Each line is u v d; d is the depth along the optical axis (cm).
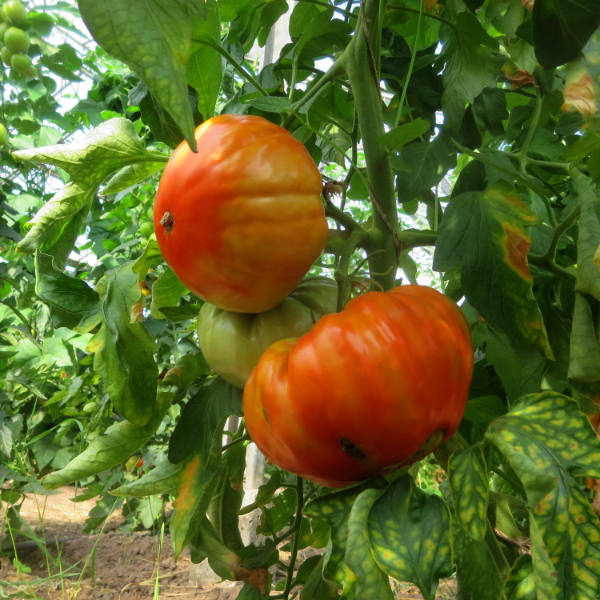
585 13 23
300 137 46
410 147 34
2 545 107
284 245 24
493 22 44
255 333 28
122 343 30
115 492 32
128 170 36
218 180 23
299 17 44
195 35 31
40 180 124
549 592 18
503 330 27
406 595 80
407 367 21
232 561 36
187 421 33
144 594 89
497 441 21
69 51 110
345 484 24
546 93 40
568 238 36
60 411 110
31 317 116
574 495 19
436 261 27
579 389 30
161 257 32
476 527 21
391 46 44
